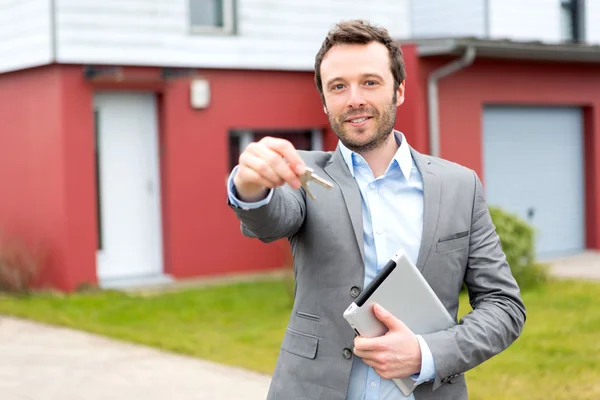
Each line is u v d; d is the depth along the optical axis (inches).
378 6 521.7
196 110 462.3
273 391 91.6
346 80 88.6
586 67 567.2
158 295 406.0
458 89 498.3
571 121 573.3
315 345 89.2
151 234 460.4
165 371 261.9
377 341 80.9
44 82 433.1
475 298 93.6
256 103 481.1
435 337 83.4
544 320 324.5
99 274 445.4
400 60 91.8
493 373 246.7
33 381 252.4
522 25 587.5
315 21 499.5
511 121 538.9
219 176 469.7
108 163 446.3
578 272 472.4
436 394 88.7
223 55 469.4
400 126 476.7
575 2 625.3
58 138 425.7
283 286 424.5
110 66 434.0
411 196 93.0
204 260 464.8
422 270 89.9
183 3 455.8
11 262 424.8
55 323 341.7
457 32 593.0
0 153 470.9
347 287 88.7
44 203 438.6
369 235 91.0
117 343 304.5
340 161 93.0
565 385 232.2
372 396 88.7
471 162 504.1
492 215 414.0
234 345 295.9
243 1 475.5
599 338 290.7
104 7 431.8
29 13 434.9
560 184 567.2
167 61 451.8
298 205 89.0
